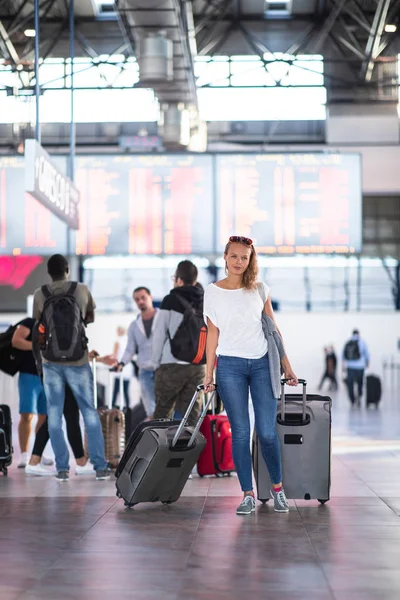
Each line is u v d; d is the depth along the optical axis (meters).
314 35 18.84
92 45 18.98
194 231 15.06
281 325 25.27
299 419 5.41
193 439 5.30
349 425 13.33
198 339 6.78
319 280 26.36
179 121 18.06
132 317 23.89
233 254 5.14
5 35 17.70
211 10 18.16
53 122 19.91
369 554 3.94
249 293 5.16
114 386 14.04
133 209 15.09
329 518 4.92
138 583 3.40
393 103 20.22
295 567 3.68
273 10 18.48
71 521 4.83
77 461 7.12
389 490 6.04
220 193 15.07
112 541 4.25
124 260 26.19
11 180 14.94
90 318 6.90
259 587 3.34
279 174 15.06
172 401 6.91
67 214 11.39
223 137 21.89
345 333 25.12
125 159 15.12
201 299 6.86
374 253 24.81
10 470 7.41
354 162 15.04
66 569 3.64
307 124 21.81
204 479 6.75
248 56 19.00
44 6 17.77
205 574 3.55
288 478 5.38
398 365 24.95
